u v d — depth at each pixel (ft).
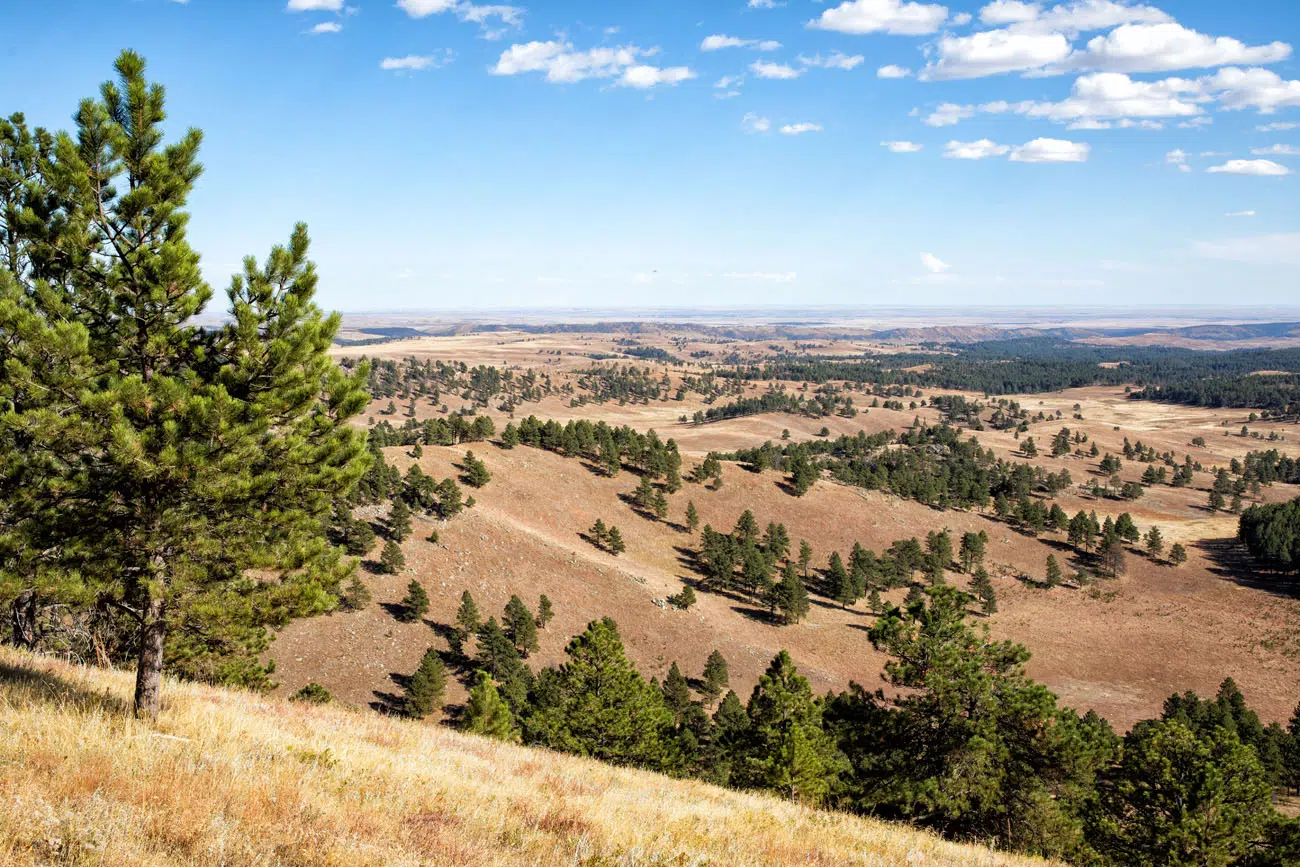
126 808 23.81
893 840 46.32
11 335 33.19
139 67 39.40
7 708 33.42
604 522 440.04
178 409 35.29
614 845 30.37
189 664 76.64
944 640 71.97
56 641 62.49
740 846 34.86
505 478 445.37
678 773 105.50
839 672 322.14
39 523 34.27
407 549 315.37
